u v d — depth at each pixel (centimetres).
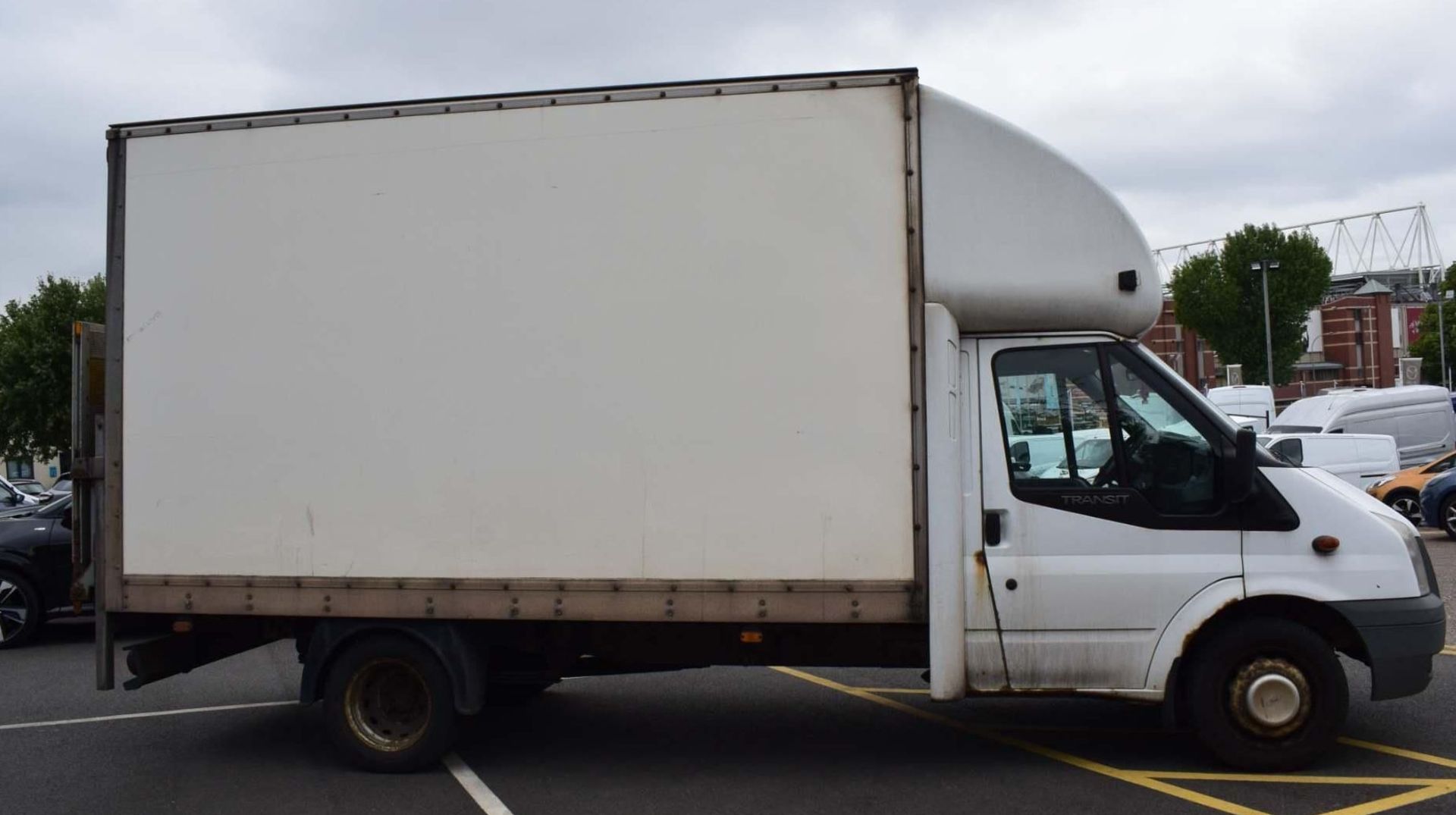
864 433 566
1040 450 591
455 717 632
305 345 611
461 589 595
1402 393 2436
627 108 586
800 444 570
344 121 611
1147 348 619
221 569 617
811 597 568
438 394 598
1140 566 579
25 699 866
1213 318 6431
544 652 639
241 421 616
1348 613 573
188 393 622
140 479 626
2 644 1109
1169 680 582
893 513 564
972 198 583
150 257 629
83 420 671
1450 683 797
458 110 600
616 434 583
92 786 631
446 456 596
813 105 575
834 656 609
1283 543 578
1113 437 591
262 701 848
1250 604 595
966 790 592
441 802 590
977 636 584
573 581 584
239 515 616
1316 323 9019
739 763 655
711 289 577
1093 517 584
